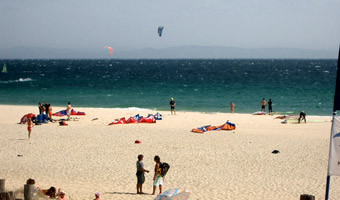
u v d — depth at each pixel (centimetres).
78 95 7431
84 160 2391
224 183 1941
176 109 5553
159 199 1345
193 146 2789
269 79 12431
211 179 2012
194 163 2341
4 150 2652
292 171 2172
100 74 15688
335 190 1834
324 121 4003
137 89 8731
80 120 3988
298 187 1878
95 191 1772
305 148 2730
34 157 2461
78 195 1694
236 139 3038
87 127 3562
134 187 1858
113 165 2278
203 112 4922
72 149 2686
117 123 3738
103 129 3459
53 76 14100
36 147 2744
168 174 2108
